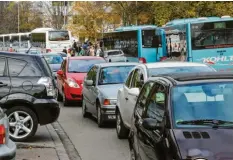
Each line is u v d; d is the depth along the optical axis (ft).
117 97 42.19
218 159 18.03
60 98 70.44
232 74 23.30
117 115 41.55
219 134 19.43
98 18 201.87
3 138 21.27
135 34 114.11
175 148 18.71
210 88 21.86
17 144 35.19
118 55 124.47
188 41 84.53
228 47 84.02
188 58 84.58
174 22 94.94
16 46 215.31
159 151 19.79
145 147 22.26
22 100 36.47
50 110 37.06
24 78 36.91
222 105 21.16
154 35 111.34
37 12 291.79
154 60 111.45
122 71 49.83
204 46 84.17
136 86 37.09
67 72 66.03
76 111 59.82
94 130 45.32
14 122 36.65
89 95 50.44
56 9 258.37
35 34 183.52
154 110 22.89
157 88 23.66
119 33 130.00
